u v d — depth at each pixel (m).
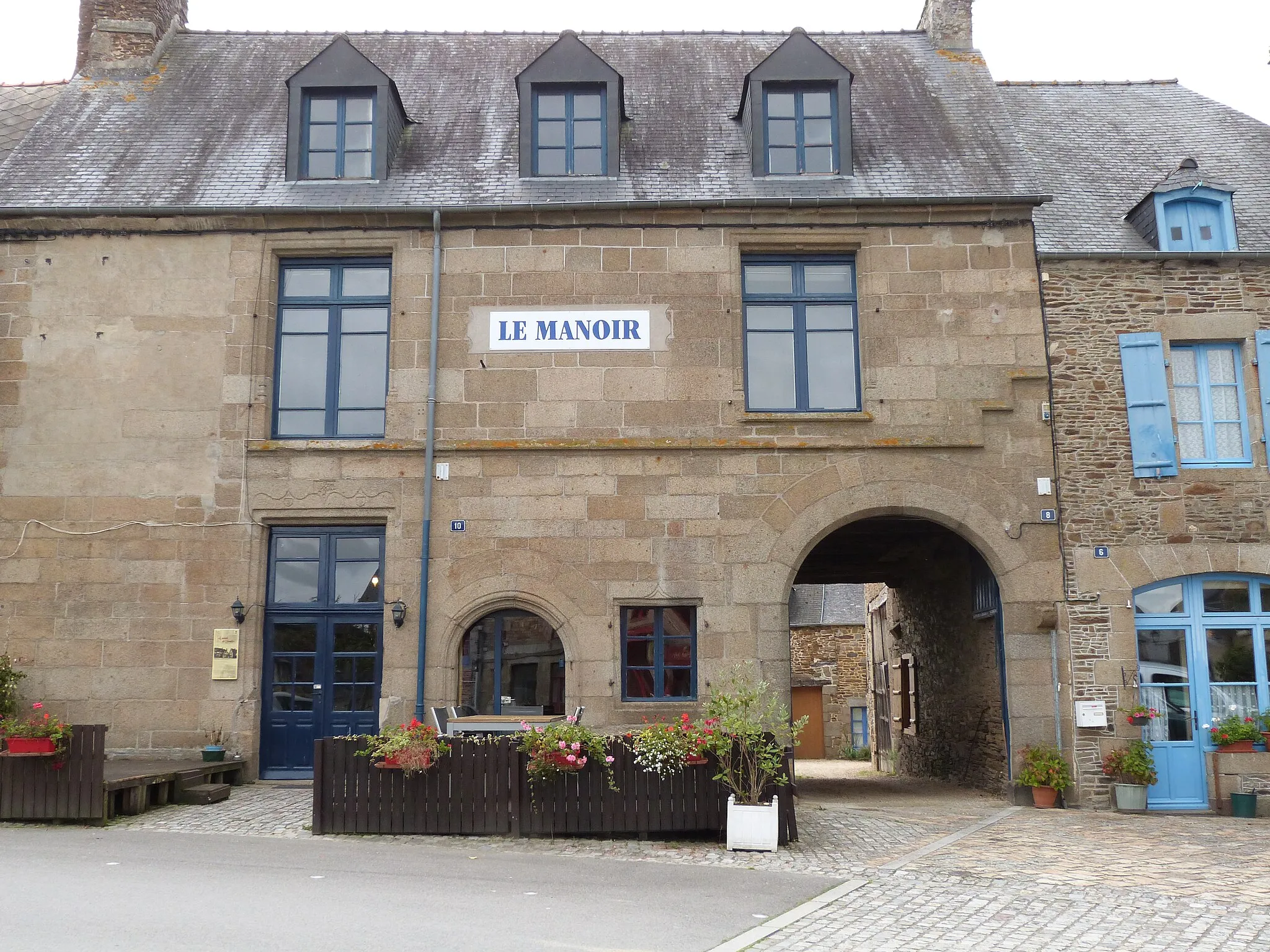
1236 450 13.53
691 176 14.30
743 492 13.23
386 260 14.00
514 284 13.68
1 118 16.30
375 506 13.27
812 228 13.80
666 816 10.15
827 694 31.23
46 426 13.46
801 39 14.55
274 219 13.75
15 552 13.21
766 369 13.77
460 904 7.43
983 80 15.94
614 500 13.21
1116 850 9.95
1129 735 12.87
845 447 13.28
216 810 11.26
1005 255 13.73
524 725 10.69
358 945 6.30
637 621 13.19
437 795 10.21
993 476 13.29
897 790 15.59
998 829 11.08
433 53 16.59
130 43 16.03
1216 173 15.60
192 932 6.47
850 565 18.77
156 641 13.09
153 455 13.41
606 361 13.51
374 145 14.33
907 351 13.52
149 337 13.62
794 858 9.41
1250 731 12.66
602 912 7.30
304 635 13.41
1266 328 13.62
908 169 14.34
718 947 6.54
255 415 13.48
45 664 13.02
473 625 13.20
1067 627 13.04
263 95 15.61
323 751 10.26
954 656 16.52
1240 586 13.32
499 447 13.27
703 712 12.75
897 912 7.52
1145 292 13.68
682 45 16.78
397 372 13.52
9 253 13.77
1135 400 13.39
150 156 14.55
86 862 8.60
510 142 14.87
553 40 16.86
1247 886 8.41
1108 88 17.70
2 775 10.47
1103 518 13.22
